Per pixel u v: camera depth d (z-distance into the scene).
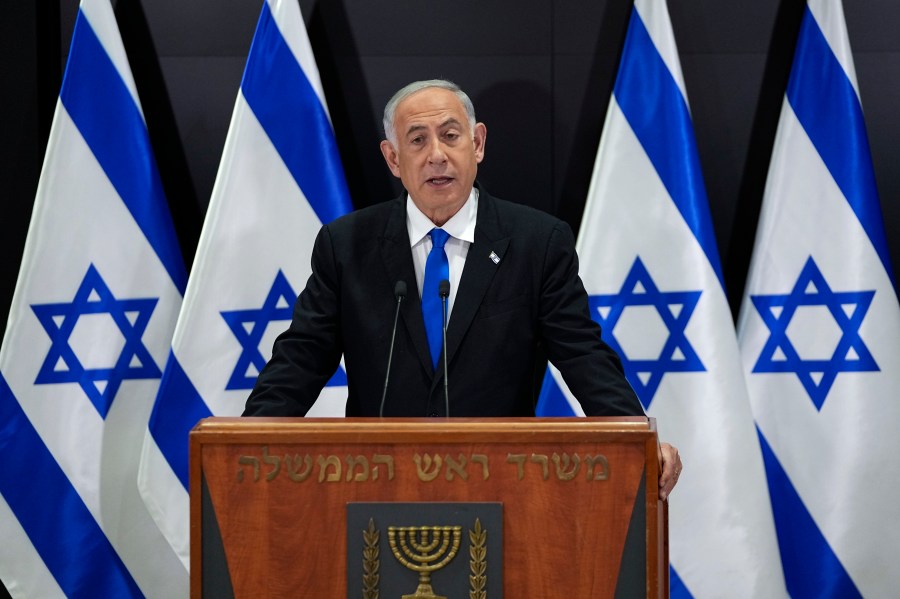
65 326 9.48
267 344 9.33
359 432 4.68
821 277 9.34
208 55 10.34
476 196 7.43
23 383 9.42
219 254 9.34
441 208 7.08
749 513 9.02
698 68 10.20
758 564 8.96
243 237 9.36
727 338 9.16
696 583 9.02
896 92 10.06
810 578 9.34
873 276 9.25
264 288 9.35
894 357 9.21
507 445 4.66
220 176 9.45
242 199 9.40
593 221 9.40
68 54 10.05
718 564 9.00
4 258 10.23
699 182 9.37
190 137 10.36
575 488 4.63
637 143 9.38
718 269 9.29
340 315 7.10
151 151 9.75
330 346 7.04
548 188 10.27
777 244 9.46
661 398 9.20
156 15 10.34
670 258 9.26
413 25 10.27
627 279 9.30
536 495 4.65
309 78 9.53
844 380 9.27
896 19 10.05
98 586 9.49
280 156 9.44
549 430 4.64
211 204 9.43
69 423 9.48
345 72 10.30
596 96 10.20
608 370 6.58
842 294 9.29
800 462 9.37
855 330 9.25
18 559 9.37
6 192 10.21
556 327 6.84
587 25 10.18
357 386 6.92
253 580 4.71
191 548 4.70
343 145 10.32
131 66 10.34
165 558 9.70
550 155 10.25
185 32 10.34
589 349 6.69
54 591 9.38
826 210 9.38
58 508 9.43
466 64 10.27
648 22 9.52
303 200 9.42
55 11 10.34
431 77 10.28
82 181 9.55
